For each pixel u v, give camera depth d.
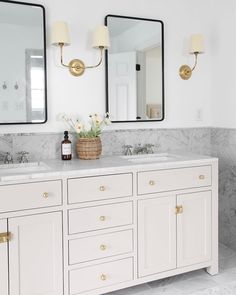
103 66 2.56
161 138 2.79
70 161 2.29
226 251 2.81
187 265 2.32
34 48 2.34
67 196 1.93
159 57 2.74
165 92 2.80
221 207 2.95
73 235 1.96
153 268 2.20
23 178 1.81
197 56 2.91
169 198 2.22
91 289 2.03
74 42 2.46
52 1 2.39
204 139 2.99
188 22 2.86
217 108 2.91
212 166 2.37
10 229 1.80
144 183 2.14
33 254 1.87
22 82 2.32
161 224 2.21
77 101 2.50
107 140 2.60
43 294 1.91
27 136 2.35
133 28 2.63
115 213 2.06
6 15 2.26
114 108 2.60
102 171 2.01
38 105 2.37
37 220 1.86
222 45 2.81
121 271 2.11
